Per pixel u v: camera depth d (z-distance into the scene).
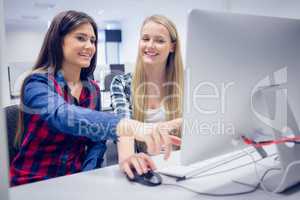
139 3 3.90
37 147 0.93
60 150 0.97
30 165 0.93
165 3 2.64
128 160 0.75
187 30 0.47
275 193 0.59
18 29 4.73
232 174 0.70
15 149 0.92
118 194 0.60
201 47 0.49
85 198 0.58
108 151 1.08
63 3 3.83
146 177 0.66
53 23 1.01
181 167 0.75
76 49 1.04
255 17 0.54
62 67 1.00
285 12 1.77
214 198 0.57
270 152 0.85
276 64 0.62
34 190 0.62
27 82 0.85
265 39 0.58
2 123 0.44
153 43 1.16
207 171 0.72
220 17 0.49
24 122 0.90
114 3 3.94
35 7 4.14
